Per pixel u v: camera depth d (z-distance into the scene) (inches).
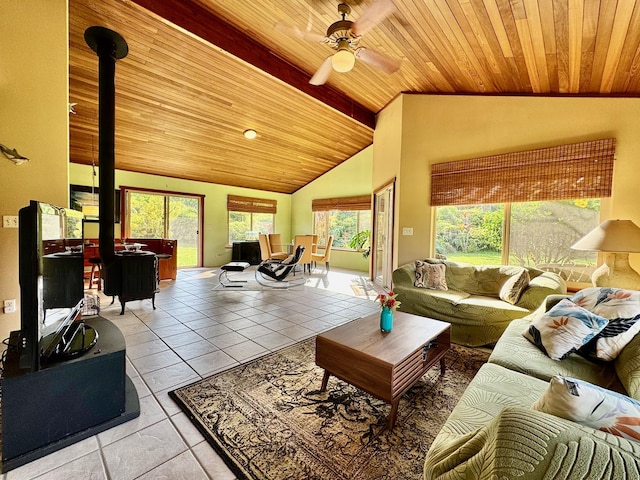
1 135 91.4
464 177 151.8
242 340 112.0
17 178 94.0
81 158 212.8
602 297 71.2
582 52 97.0
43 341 61.6
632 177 114.8
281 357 98.0
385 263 211.3
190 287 205.0
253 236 329.4
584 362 64.7
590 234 95.5
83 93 149.8
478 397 51.3
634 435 26.5
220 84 163.0
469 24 95.7
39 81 96.3
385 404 73.3
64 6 100.3
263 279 238.7
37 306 53.4
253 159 259.4
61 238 64.3
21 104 94.0
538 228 135.9
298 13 109.6
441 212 163.5
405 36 107.2
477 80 136.0
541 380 57.7
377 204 228.2
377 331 81.4
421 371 73.7
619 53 93.0
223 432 62.0
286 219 353.4
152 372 86.5
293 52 144.9
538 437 23.4
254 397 74.9
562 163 126.5
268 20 120.3
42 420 54.9
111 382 62.6
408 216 170.2
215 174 277.6
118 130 189.8
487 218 149.1
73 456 54.7
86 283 202.1
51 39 98.0
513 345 72.9
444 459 32.6
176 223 276.5
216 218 298.5
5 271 93.0
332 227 315.0
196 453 56.2
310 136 236.7
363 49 101.5
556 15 82.7
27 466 52.2
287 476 51.5
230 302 166.9
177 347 104.5
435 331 81.5
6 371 53.5
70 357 59.1
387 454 56.9
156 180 258.2
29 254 52.8
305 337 116.3
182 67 147.2
